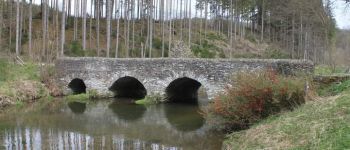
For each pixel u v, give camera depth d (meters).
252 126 12.84
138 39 44.50
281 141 9.28
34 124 16.72
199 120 17.89
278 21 52.12
